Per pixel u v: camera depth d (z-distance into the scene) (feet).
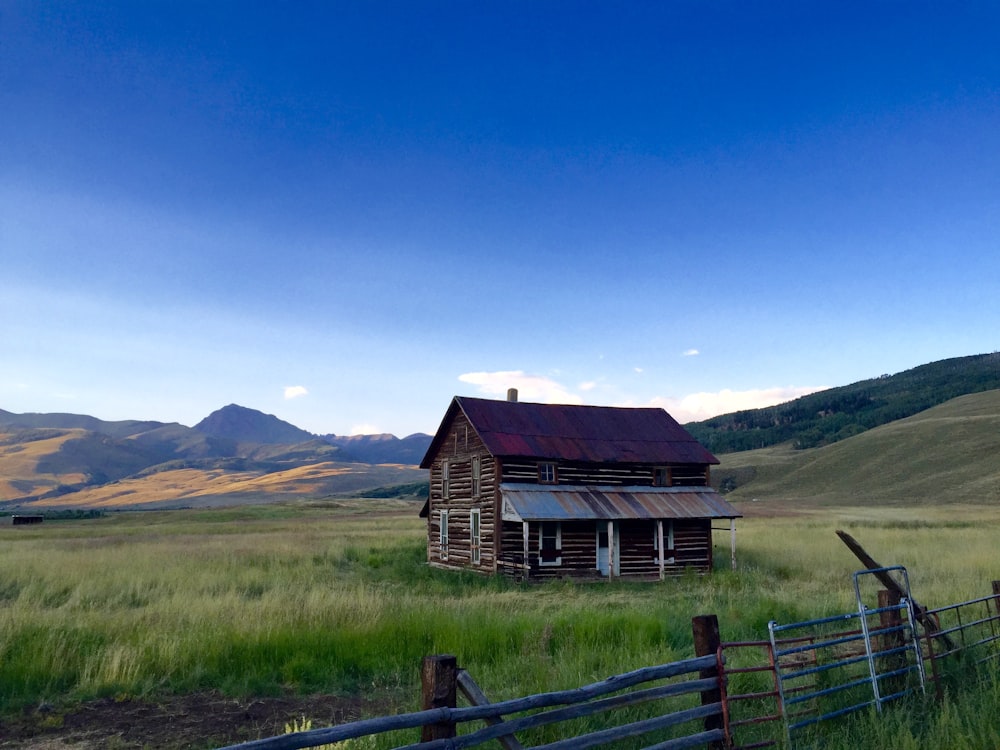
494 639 39.86
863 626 28.35
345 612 46.42
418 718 16.98
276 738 15.08
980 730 23.73
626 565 99.04
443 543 110.52
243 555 98.17
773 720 25.34
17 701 30.99
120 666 34.55
